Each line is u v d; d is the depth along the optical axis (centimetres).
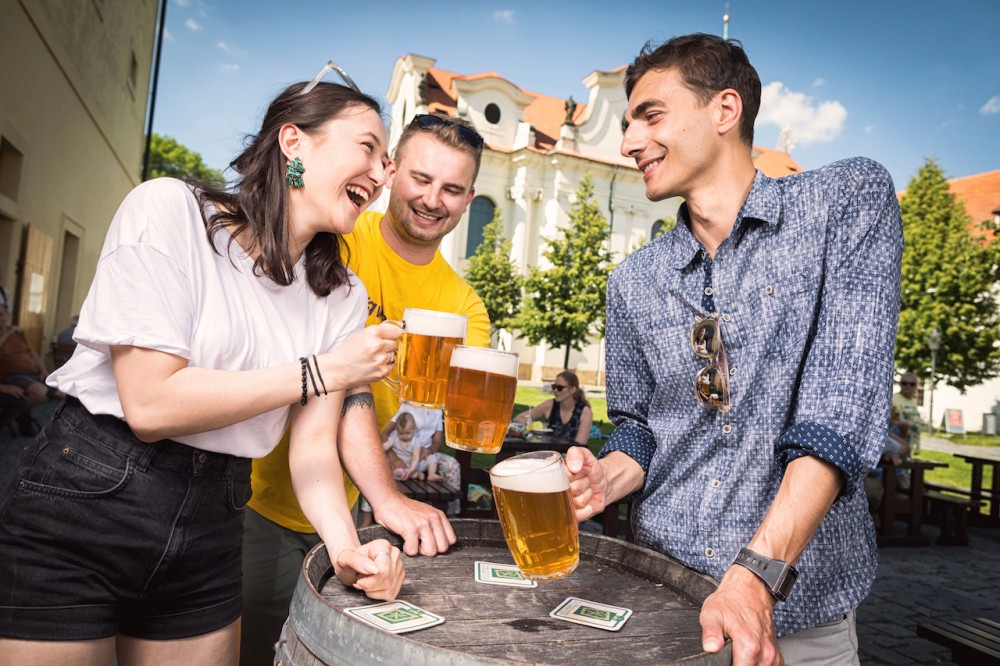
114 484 133
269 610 222
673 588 148
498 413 161
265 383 129
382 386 237
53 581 132
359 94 152
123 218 134
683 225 172
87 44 1216
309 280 162
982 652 287
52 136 1088
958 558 710
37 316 1110
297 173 147
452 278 256
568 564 133
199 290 138
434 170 220
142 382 126
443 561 160
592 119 3781
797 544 124
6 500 136
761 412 155
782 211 157
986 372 2450
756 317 156
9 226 948
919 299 2480
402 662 97
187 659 151
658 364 174
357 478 176
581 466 145
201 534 146
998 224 2488
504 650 112
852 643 156
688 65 157
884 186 151
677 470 168
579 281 2717
